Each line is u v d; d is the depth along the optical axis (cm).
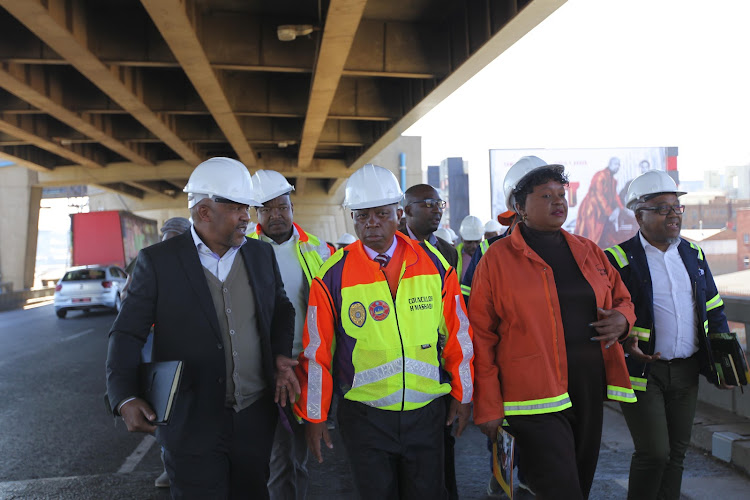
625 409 322
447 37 1348
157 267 242
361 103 1778
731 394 504
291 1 1222
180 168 2764
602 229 3128
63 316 1919
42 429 600
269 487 333
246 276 258
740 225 2441
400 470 261
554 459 254
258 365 257
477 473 444
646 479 311
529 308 263
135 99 1545
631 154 3139
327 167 2833
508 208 303
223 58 1284
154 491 415
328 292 257
